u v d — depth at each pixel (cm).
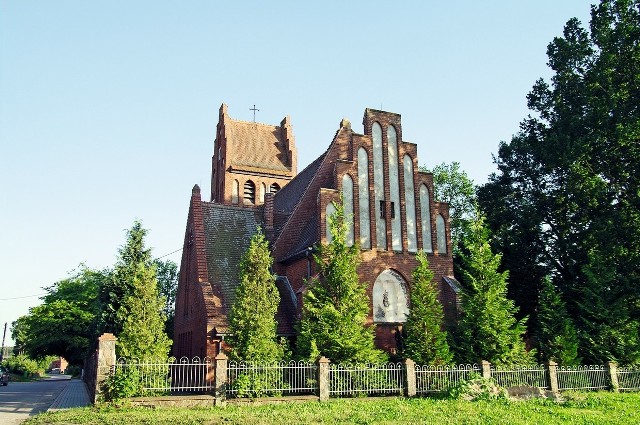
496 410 1969
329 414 1892
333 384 2369
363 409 2011
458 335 2952
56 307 6575
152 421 1789
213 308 2922
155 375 2267
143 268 2928
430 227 3309
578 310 3712
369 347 2520
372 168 3216
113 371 2186
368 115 3297
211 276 3198
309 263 3072
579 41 4016
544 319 3322
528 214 3978
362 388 2395
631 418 1838
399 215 3238
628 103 3469
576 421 1748
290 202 3919
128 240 3969
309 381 2356
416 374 2488
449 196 5622
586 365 3067
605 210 3500
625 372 2861
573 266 3875
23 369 10831
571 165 3544
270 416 1861
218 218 3619
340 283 2567
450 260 3303
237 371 2330
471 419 1759
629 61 3475
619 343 3125
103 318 3750
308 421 1747
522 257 4056
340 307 2542
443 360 2612
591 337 3228
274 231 3625
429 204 3344
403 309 3111
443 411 1944
